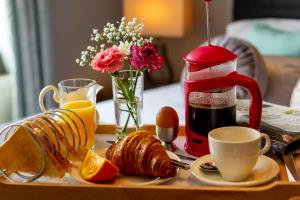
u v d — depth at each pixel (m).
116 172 1.03
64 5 3.01
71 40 3.10
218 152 0.98
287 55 2.68
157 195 0.95
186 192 0.94
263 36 2.78
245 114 1.27
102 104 2.19
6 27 2.91
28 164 1.03
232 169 0.98
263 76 2.22
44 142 1.03
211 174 1.04
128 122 1.21
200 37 3.42
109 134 1.32
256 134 1.00
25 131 1.02
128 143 1.04
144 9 3.09
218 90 1.12
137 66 1.12
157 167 1.01
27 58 2.68
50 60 2.79
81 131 1.15
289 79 2.38
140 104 1.22
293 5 3.01
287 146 1.12
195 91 1.13
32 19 2.68
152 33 3.11
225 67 1.12
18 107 2.72
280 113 1.30
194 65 1.12
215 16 3.33
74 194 0.97
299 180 1.00
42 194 0.98
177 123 1.21
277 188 0.92
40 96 1.25
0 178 1.02
